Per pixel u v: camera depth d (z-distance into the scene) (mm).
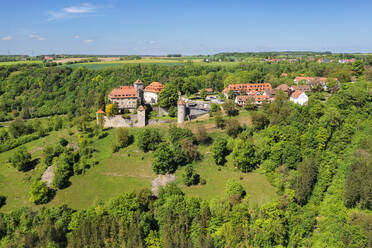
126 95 181250
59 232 99625
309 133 127125
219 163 134500
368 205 94812
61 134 164125
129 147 145875
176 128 145125
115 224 95750
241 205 100375
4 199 122375
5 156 154250
